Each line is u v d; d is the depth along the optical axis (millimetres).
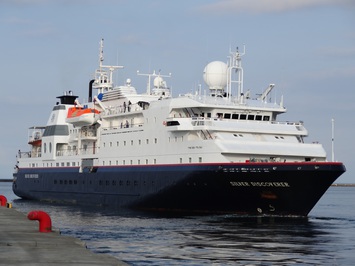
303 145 73750
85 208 86938
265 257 42406
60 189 100062
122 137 85188
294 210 69562
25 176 111812
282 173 66375
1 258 28094
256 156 71438
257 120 78312
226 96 80938
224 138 71750
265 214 71375
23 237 35969
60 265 26422
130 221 67188
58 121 103000
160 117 78062
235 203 71688
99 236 53312
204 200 73125
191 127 73062
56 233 38469
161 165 76938
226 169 68812
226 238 52062
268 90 80000
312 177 66000
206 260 40812
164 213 77062
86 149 94938
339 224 65000
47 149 104625
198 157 72062
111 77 104125
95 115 90688
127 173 83250
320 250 45906
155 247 46500
